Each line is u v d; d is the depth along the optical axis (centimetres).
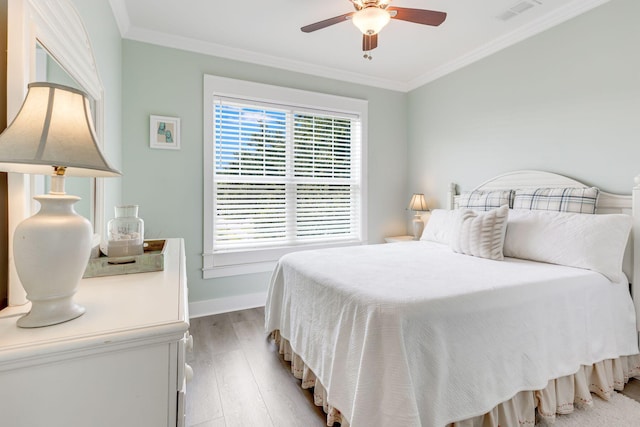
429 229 305
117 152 241
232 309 309
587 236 187
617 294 180
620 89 207
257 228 321
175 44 278
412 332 119
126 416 70
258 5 230
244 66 308
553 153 245
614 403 166
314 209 351
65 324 71
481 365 131
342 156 368
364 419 114
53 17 107
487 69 298
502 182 278
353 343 132
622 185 205
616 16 208
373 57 317
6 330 68
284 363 211
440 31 265
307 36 274
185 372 84
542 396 150
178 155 282
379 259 215
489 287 147
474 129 312
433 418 115
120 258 117
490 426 133
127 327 70
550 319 153
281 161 331
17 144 66
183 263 136
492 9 234
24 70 87
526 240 214
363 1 188
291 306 204
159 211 277
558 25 240
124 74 261
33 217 70
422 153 378
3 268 86
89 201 152
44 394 64
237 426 153
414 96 389
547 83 248
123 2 225
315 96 340
